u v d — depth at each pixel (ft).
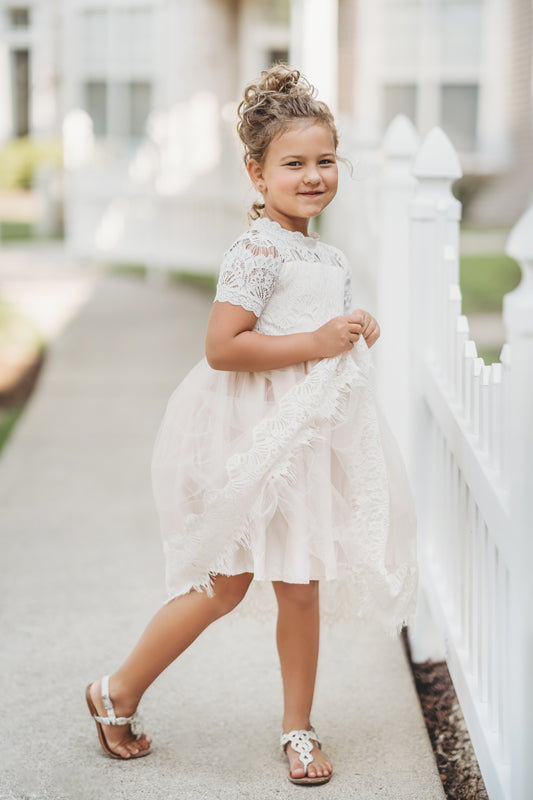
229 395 8.03
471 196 48.75
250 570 7.99
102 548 13.78
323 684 10.04
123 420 20.58
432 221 9.89
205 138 45.01
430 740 9.10
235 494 7.74
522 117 47.75
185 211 39.24
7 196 71.00
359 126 18.13
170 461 8.23
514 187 48.44
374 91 47.55
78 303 35.06
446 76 47.34
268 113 7.86
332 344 7.77
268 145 7.91
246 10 47.75
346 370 7.92
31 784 8.32
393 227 13.17
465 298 30.89
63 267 44.68
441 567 9.99
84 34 49.44
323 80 25.49
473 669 8.43
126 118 49.65
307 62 25.45
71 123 44.96
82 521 14.84
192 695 9.83
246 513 7.79
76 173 44.60
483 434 7.77
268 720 9.36
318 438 7.86
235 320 7.75
